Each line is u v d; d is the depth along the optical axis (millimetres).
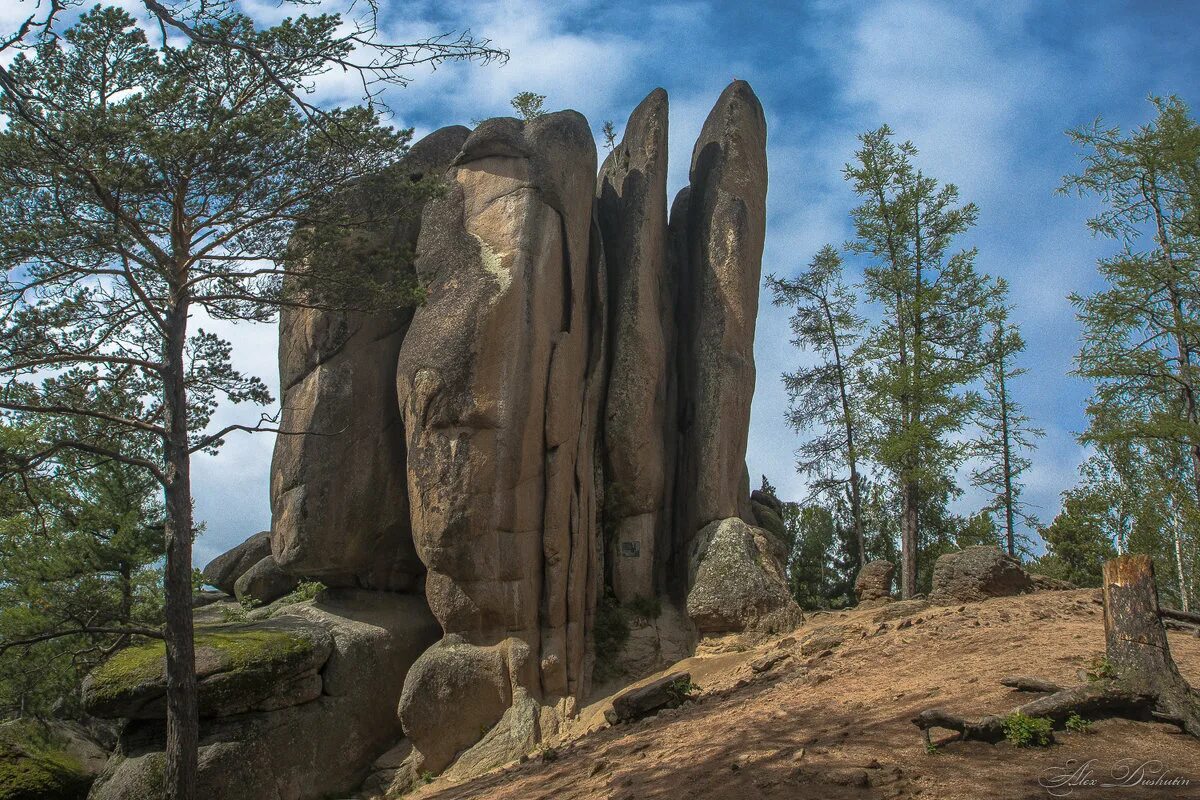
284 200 20500
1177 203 23203
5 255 18719
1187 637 16922
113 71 19547
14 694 25578
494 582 23125
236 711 21703
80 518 28812
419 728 22547
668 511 27562
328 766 22594
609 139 33156
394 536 26016
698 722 17391
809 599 36469
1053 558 34406
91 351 19984
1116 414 23328
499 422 23422
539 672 23203
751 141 30062
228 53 19297
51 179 18891
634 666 24484
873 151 31953
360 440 25766
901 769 12203
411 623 25281
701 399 27375
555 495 24109
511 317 23859
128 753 21453
